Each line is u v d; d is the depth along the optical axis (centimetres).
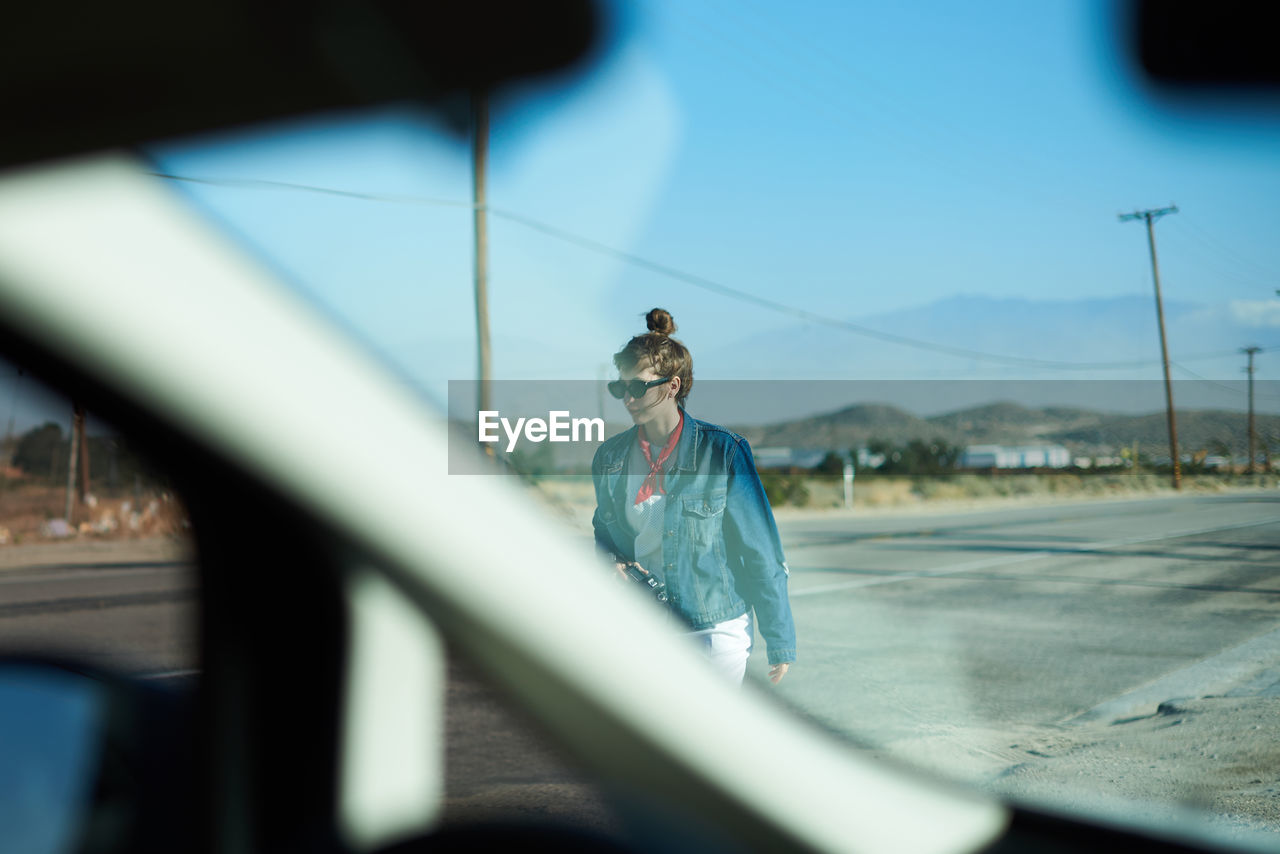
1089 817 148
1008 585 1145
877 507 3469
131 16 74
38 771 106
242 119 97
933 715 493
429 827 108
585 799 112
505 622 98
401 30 132
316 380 79
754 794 122
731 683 124
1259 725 493
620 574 246
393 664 99
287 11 106
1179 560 1442
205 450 77
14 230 64
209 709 104
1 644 122
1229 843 274
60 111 68
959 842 139
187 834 105
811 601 1010
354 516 86
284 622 98
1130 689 609
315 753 102
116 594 629
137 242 69
